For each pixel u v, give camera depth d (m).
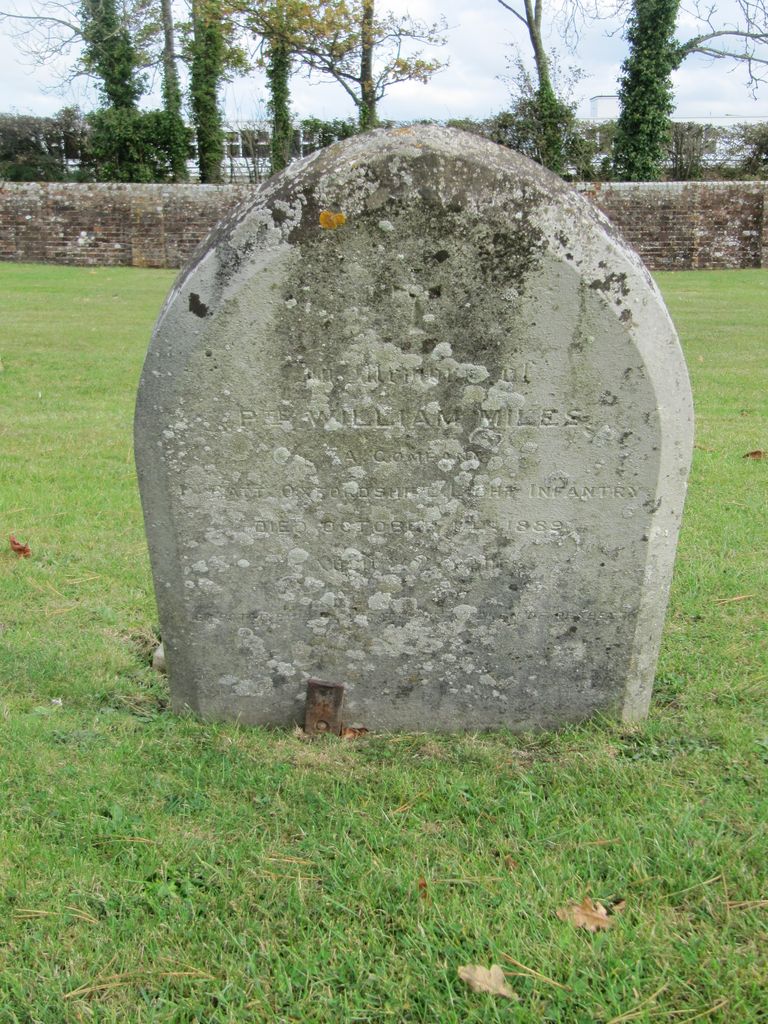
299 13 27.61
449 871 2.65
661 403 3.04
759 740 3.32
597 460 3.12
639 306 2.95
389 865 2.69
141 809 2.92
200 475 3.16
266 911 2.50
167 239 25.98
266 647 3.39
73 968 2.31
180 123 32.66
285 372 3.04
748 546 5.18
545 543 3.22
